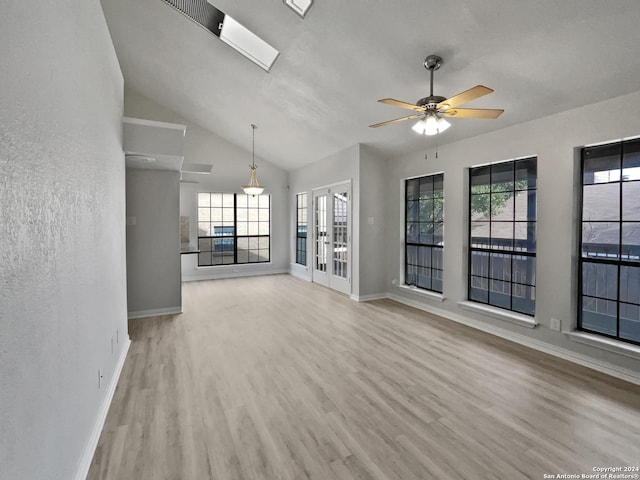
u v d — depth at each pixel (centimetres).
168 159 375
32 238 116
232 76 464
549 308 338
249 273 793
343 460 189
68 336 154
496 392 262
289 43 351
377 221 562
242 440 206
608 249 306
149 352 341
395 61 320
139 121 339
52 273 135
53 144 138
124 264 345
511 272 397
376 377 288
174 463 186
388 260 569
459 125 396
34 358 116
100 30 238
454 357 330
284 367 307
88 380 190
